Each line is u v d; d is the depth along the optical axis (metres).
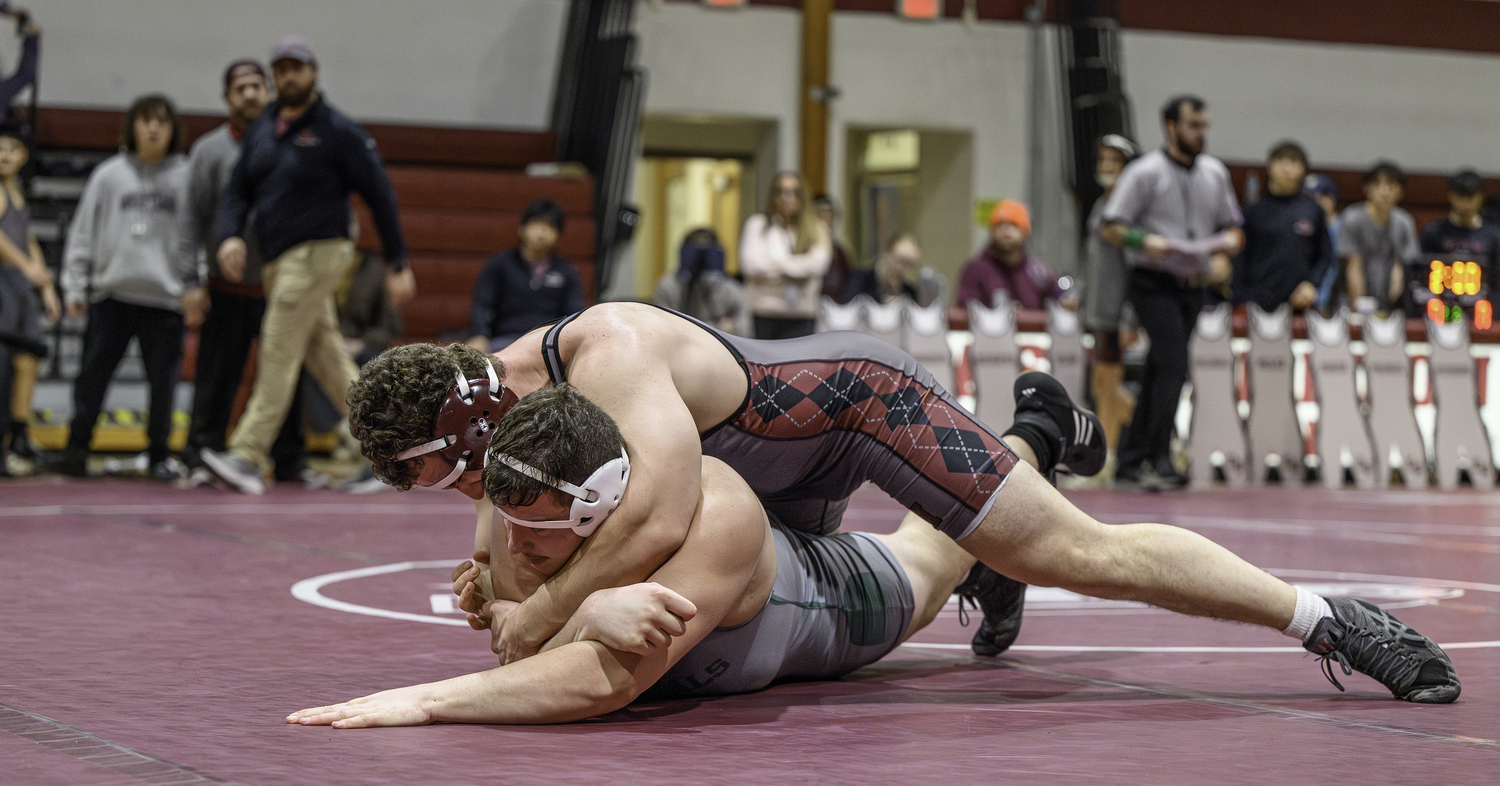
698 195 21.62
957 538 3.52
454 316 16.00
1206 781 2.62
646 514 3.05
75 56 16.70
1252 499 11.16
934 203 20.53
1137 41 20.42
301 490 10.20
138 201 10.77
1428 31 21.55
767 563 3.34
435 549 6.69
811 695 3.49
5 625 4.27
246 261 10.09
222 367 10.31
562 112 18.20
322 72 17.75
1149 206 11.22
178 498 9.25
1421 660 3.46
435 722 2.99
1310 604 3.52
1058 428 3.96
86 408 11.00
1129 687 3.66
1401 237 14.84
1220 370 13.38
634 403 3.14
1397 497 12.02
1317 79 21.14
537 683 3.01
